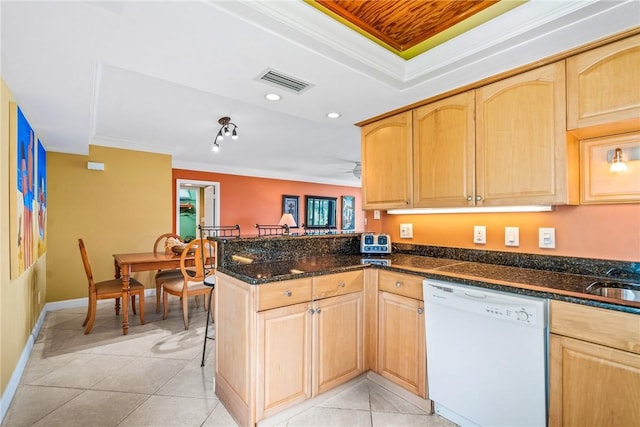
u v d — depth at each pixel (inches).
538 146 64.8
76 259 155.7
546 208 71.4
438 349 68.3
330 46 60.4
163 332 122.0
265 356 64.6
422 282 71.6
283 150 197.8
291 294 68.4
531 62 64.3
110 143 164.7
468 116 75.9
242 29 52.7
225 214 256.7
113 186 166.6
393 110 92.1
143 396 78.7
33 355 101.3
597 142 64.6
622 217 63.0
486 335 60.1
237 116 129.9
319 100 84.4
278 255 90.0
